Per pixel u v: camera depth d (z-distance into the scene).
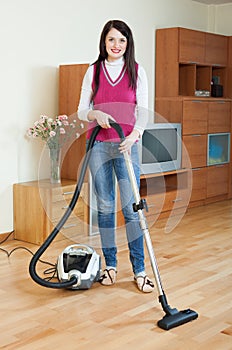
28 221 4.20
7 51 4.21
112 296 3.03
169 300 2.97
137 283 3.15
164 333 2.55
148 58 5.67
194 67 5.84
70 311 2.81
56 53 4.60
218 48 6.15
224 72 6.35
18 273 3.43
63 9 4.64
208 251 4.00
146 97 3.01
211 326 2.63
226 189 6.29
